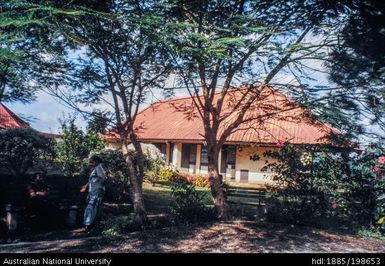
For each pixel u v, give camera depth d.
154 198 14.34
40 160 14.36
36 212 9.00
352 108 8.56
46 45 5.62
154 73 9.48
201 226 8.44
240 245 6.96
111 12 6.02
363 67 8.32
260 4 7.89
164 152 27.72
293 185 9.94
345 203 9.46
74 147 14.08
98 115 9.84
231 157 23.36
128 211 11.34
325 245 7.33
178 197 10.18
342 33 8.48
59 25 5.15
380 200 8.89
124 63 8.67
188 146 26.61
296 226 8.98
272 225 8.87
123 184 13.05
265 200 10.29
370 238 8.37
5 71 5.33
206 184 20.98
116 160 13.23
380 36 7.70
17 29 4.69
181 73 8.46
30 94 7.64
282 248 6.89
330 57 8.69
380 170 9.09
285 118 10.45
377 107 8.07
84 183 11.73
